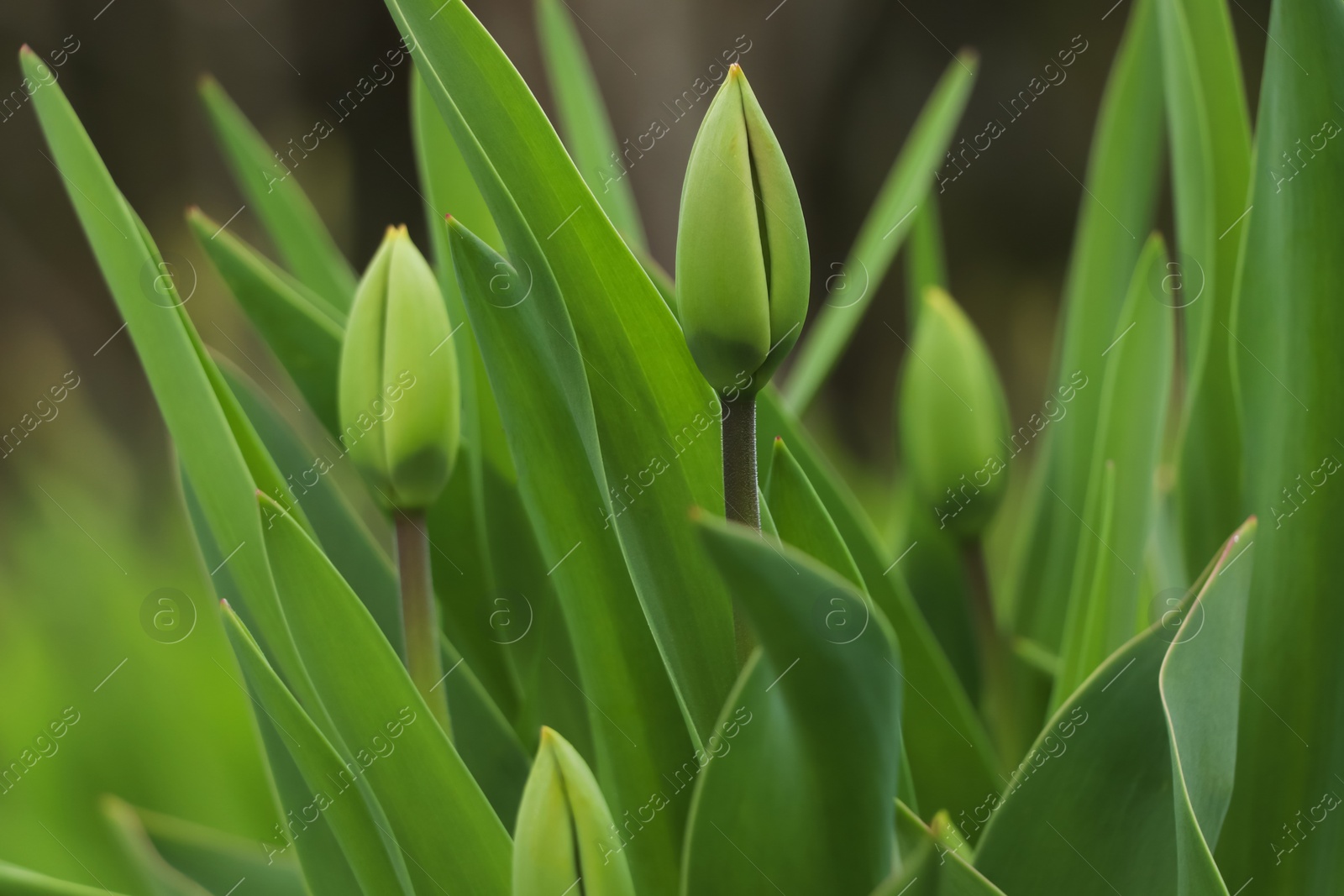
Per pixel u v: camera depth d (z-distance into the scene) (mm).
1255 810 811
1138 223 919
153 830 891
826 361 908
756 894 755
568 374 777
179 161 3582
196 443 793
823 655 724
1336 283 791
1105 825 765
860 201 4047
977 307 4473
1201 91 849
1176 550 896
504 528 852
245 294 862
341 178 3488
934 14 4004
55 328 3543
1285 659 806
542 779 754
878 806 746
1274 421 805
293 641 780
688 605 785
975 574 880
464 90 785
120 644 1543
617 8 2008
